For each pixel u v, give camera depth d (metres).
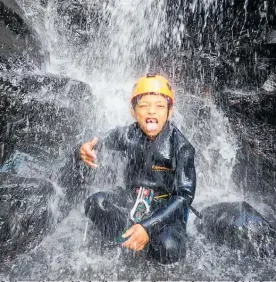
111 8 7.88
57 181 3.11
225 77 6.66
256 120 4.93
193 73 7.03
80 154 2.86
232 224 2.79
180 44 7.93
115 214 2.71
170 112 2.88
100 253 2.76
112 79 7.21
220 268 2.62
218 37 7.50
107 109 5.05
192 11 7.65
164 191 2.89
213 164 4.36
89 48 7.69
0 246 2.46
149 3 7.96
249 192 4.00
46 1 7.18
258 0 6.63
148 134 2.73
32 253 2.70
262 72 6.30
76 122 4.00
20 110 3.55
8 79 3.66
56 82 4.10
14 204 2.62
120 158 3.28
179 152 2.83
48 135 3.67
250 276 2.54
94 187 3.40
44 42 6.27
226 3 7.07
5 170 3.26
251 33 6.93
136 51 7.95
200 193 4.06
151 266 2.63
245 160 4.25
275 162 4.03
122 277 2.52
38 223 2.64
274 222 3.36
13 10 4.49
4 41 4.20
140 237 2.37
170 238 2.53
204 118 4.84
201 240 2.99
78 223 3.12
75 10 7.59
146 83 2.72
